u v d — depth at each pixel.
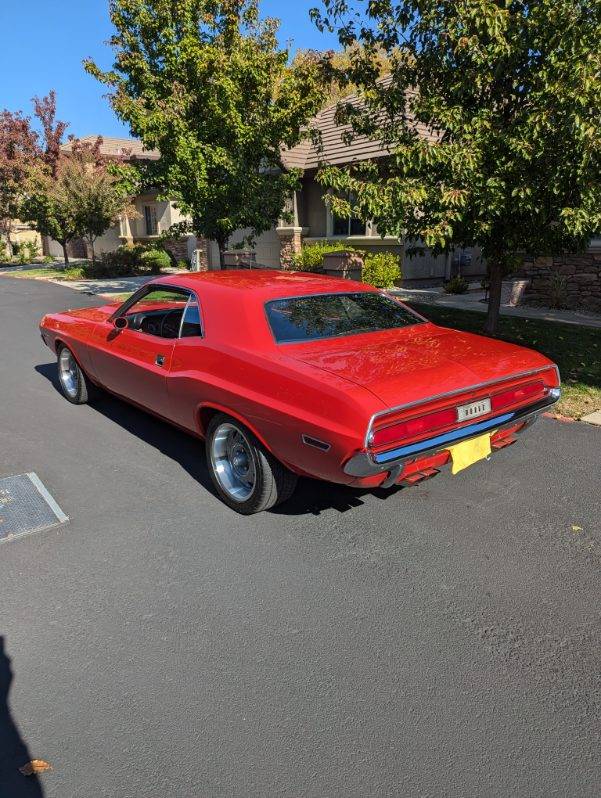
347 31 7.41
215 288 4.17
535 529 3.66
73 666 2.55
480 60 5.90
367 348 3.75
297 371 3.32
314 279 4.59
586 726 2.24
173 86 11.40
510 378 3.52
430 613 2.90
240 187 11.73
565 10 5.39
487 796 1.96
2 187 27.92
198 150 11.28
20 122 27.73
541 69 5.84
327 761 2.09
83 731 2.23
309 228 18.02
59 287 18.81
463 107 6.66
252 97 11.75
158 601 3.00
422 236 6.79
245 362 3.60
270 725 2.24
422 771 2.05
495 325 8.41
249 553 3.42
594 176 5.48
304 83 11.71
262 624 2.82
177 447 5.07
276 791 1.98
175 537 3.61
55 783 2.01
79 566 3.30
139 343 4.67
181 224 13.45
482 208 6.11
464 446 3.43
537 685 2.44
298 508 3.97
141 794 1.97
